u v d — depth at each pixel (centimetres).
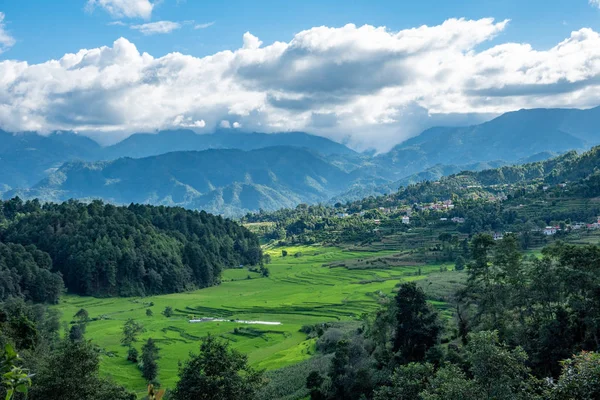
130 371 10706
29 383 1227
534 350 5962
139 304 19212
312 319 14738
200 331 14250
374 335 8512
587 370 3222
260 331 13825
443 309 11700
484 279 7619
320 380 7575
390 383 6825
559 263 7025
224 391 4403
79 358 4697
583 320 5741
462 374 4084
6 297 17662
